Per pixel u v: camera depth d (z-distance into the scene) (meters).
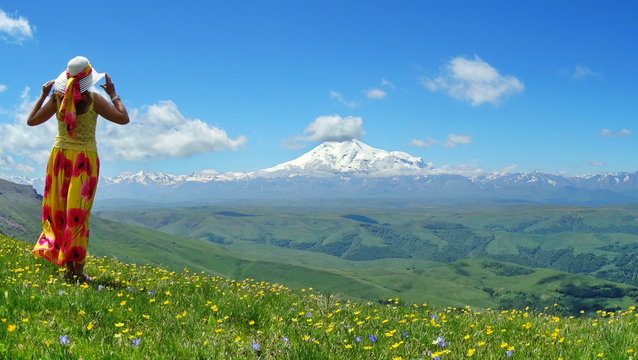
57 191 5.22
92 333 3.80
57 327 3.82
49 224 5.30
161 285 5.71
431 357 3.72
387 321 4.72
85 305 4.33
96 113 5.28
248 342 3.96
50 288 4.72
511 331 4.57
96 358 3.40
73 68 5.11
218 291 5.64
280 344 3.92
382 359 3.78
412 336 4.28
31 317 3.96
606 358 3.77
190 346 3.75
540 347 4.01
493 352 3.87
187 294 5.43
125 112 5.36
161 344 3.74
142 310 4.52
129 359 3.43
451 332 4.44
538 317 5.16
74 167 5.19
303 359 3.71
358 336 4.05
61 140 5.20
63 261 5.20
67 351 3.40
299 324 4.56
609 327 4.31
